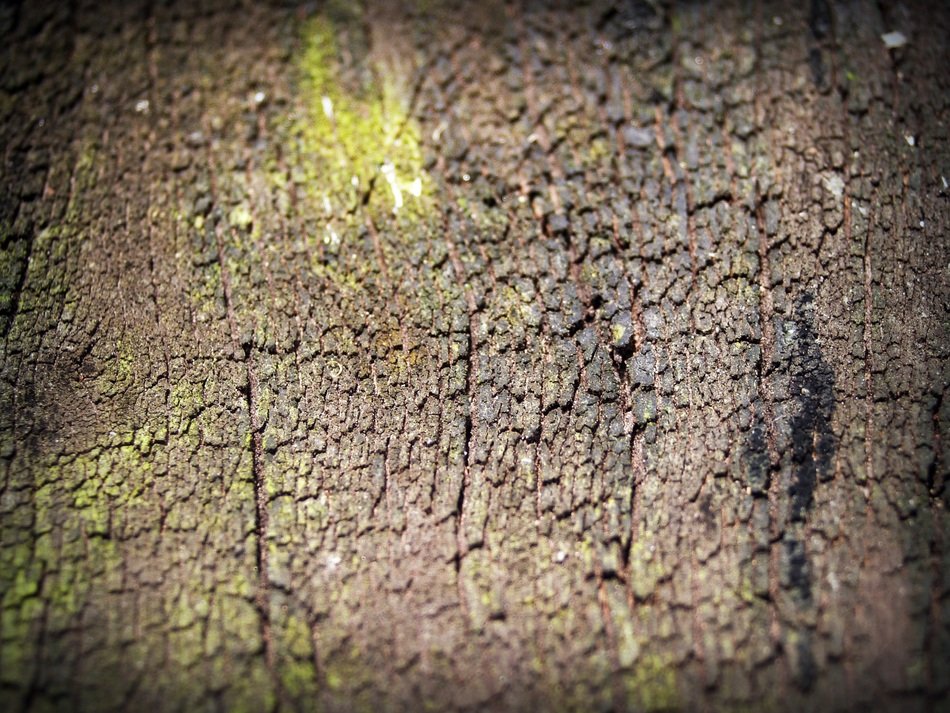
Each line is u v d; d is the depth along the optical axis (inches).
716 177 5.8
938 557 5.3
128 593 5.3
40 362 5.6
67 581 5.3
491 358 5.6
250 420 5.6
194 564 5.3
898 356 5.6
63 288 5.7
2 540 5.3
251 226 5.8
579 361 5.6
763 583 5.3
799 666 5.2
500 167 5.9
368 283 5.7
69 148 5.9
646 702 5.2
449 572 5.4
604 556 5.4
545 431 5.5
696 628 5.3
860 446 5.5
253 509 5.4
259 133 5.9
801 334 5.6
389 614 5.3
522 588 5.3
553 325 5.7
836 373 5.6
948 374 5.6
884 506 5.4
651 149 5.9
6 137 5.9
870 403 5.6
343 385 5.6
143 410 5.6
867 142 5.9
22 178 5.9
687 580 5.3
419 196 5.8
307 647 5.2
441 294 5.7
